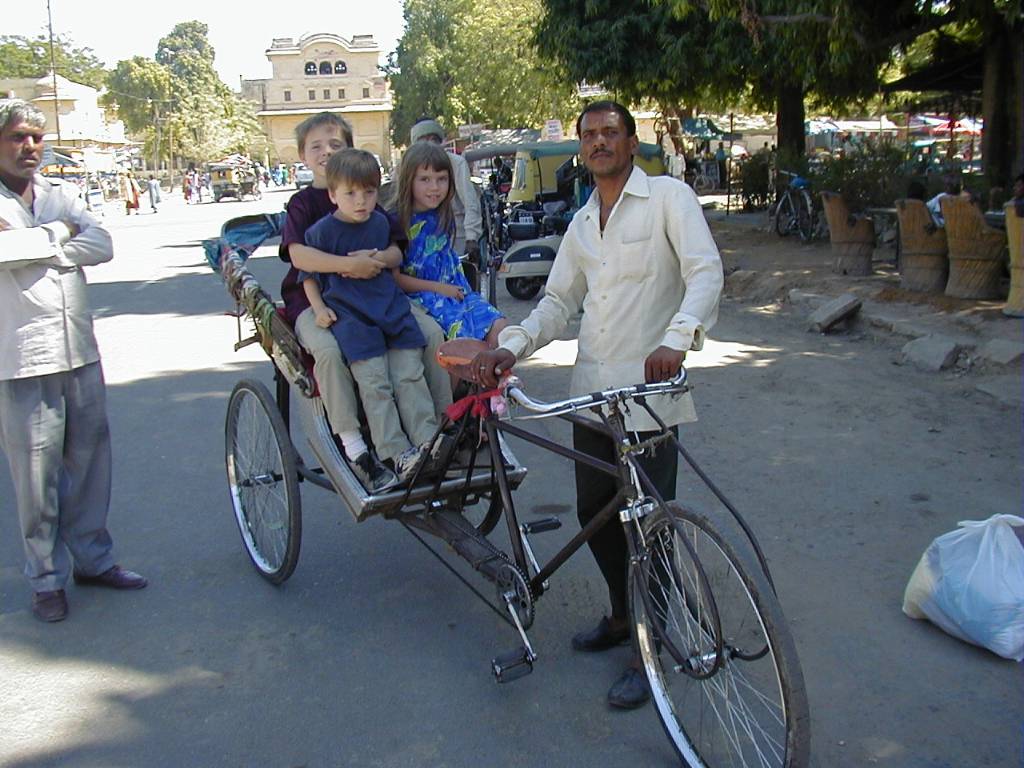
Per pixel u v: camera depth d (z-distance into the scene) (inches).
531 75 1528.1
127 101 2642.7
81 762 121.0
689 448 227.6
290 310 157.5
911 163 548.1
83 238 153.9
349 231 148.7
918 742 119.3
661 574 115.6
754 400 263.7
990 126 447.2
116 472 229.0
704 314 116.6
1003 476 201.6
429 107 1941.4
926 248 359.3
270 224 194.5
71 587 170.2
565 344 346.9
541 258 433.7
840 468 210.4
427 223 160.4
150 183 1483.8
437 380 152.9
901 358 299.0
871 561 166.7
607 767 117.5
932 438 226.7
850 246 420.5
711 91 624.1
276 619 157.0
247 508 179.6
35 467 152.3
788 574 163.0
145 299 501.4
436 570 173.3
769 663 110.0
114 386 309.9
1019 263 304.7
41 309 149.5
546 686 135.1
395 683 137.3
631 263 125.1
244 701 133.7
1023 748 117.6
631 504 114.0
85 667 143.5
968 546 143.3
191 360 343.6
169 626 155.7
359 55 3307.1
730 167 913.5
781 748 108.2
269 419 161.8
